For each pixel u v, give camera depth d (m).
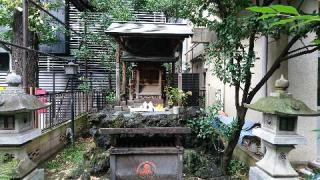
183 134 5.49
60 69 13.20
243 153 6.08
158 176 5.21
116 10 11.80
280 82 3.60
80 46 11.98
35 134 3.55
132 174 5.18
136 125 6.18
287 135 3.48
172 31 6.87
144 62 7.43
